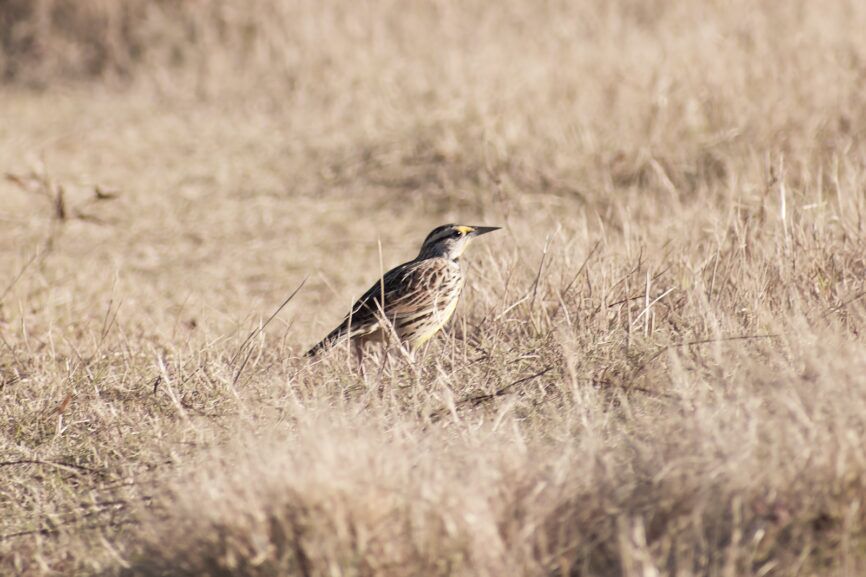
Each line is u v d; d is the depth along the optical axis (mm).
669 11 24984
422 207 17828
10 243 16672
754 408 7043
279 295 14266
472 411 8281
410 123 20328
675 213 13969
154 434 8430
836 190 12297
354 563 6043
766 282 9578
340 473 6328
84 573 6824
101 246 16547
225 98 24781
